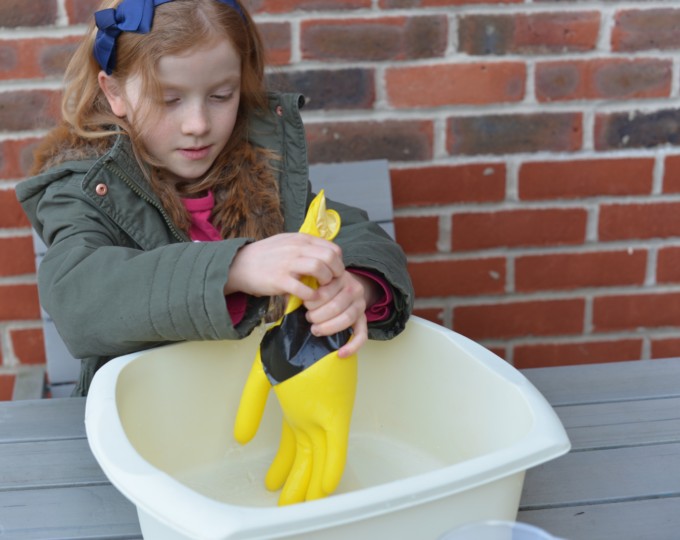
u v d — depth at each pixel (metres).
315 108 1.50
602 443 0.91
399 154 1.54
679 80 1.54
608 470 0.86
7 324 1.59
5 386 1.62
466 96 1.52
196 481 0.86
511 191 1.58
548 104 1.54
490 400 0.79
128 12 1.02
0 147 1.48
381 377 0.91
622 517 0.79
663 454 0.89
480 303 1.65
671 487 0.84
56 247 0.95
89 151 1.08
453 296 1.64
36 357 1.61
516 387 0.75
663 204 1.61
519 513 0.80
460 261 1.62
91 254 0.89
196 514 0.54
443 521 0.61
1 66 1.44
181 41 0.99
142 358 0.81
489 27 1.49
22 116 1.47
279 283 0.77
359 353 0.92
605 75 1.53
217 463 0.90
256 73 1.18
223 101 1.06
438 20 1.48
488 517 0.63
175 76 1.01
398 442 0.91
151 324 0.83
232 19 1.06
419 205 1.57
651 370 1.06
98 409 0.69
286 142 1.21
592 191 1.59
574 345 1.69
